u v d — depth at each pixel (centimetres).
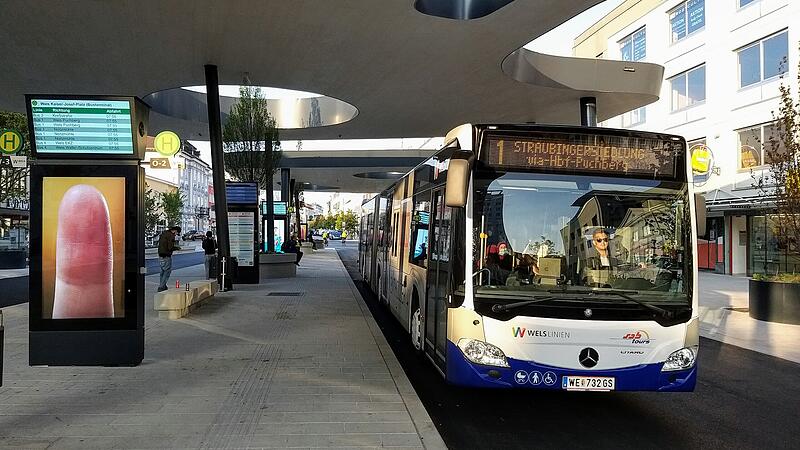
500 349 541
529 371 538
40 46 1514
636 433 573
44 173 733
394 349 973
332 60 1611
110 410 571
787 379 812
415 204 922
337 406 596
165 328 1051
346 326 1090
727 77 2706
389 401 615
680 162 597
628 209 582
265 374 723
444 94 1947
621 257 573
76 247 739
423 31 1376
